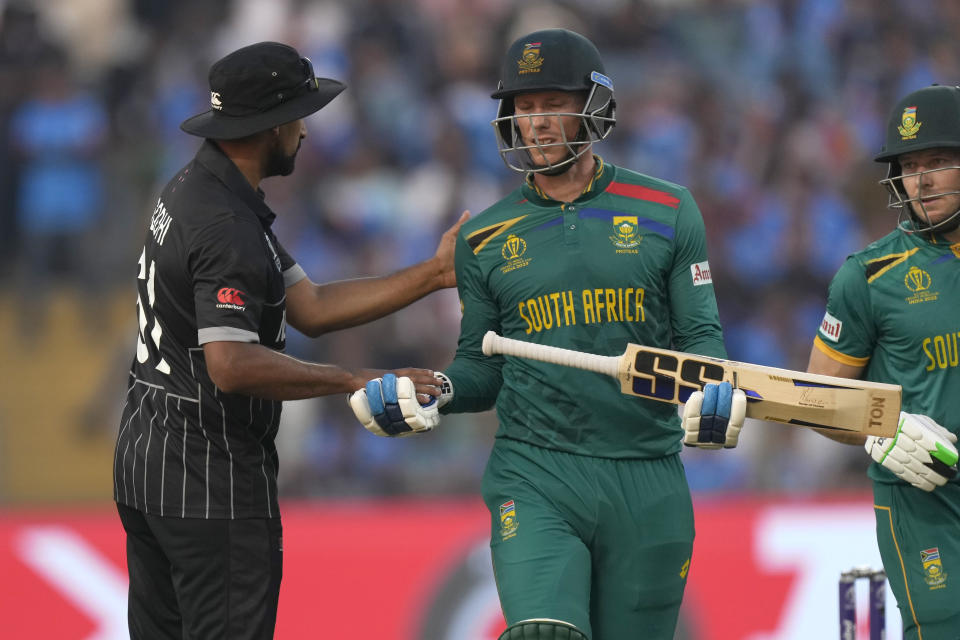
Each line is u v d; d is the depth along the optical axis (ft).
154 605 45.03
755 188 130.93
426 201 121.49
